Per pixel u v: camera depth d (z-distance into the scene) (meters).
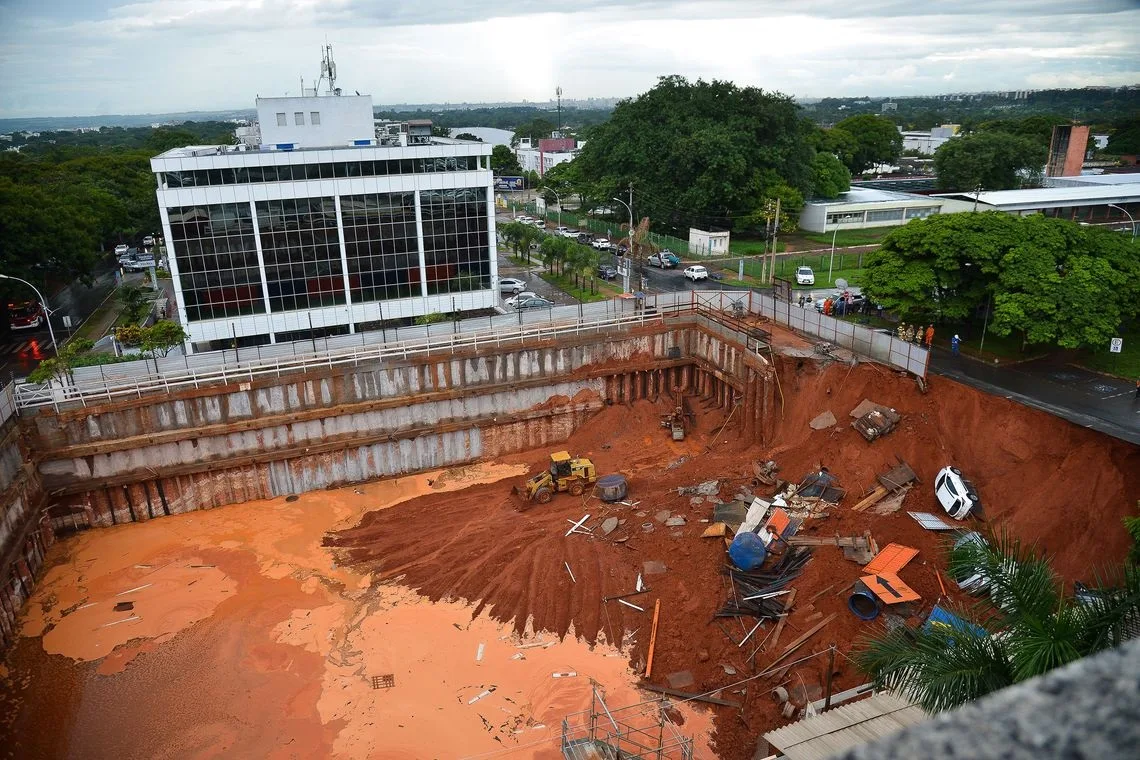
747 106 107.19
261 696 32.06
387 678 32.78
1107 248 47.47
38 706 32.03
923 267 49.50
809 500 38.72
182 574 40.47
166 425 44.91
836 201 112.38
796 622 32.50
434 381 50.25
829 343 48.81
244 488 47.41
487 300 68.75
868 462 39.31
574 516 43.22
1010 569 17.14
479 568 39.66
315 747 29.44
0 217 68.19
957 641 16.75
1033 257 45.88
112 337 65.06
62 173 110.69
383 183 61.25
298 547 42.84
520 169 191.62
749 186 101.38
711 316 56.03
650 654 32.97
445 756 28.75
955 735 2.35
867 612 31.39
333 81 74.38
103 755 29.62
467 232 65.81
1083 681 2.54
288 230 59.62
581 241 105.31
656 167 107.38
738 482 42.75
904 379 41.66
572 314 58.09
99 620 37.06
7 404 41.19
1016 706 2.46
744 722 29.17
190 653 34.69
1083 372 44.59
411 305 65.94
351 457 49.28
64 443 43.16
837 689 29.20
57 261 76.12
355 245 62.22
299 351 49.91
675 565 37.62
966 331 53.16
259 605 37.81
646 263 93.06
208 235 57.44
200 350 60.97
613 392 55.50
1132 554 24.44
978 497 35.56
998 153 118.50
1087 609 15.45
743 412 49.94
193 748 29.69
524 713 30.69
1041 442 35.28
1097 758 2.21
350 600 38.12
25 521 40.25
